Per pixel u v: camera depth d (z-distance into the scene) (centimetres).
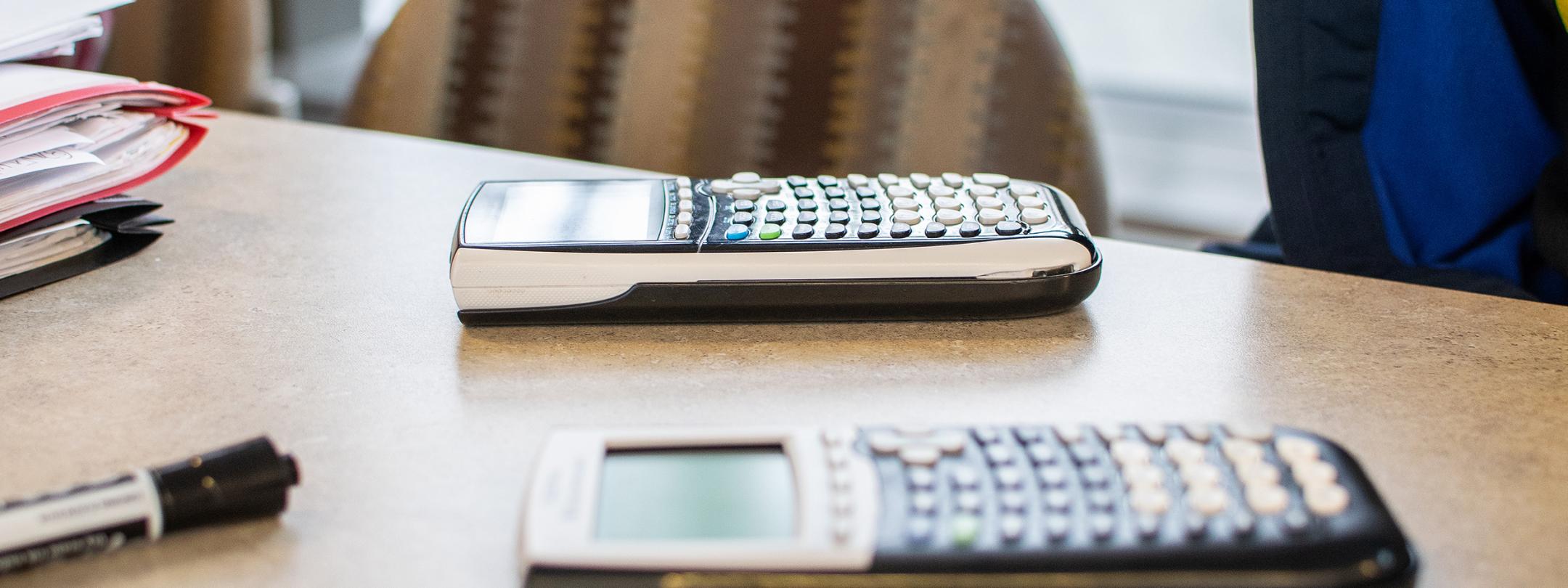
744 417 59
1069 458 53
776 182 70
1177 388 61
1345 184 78
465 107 117
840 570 50
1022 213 66
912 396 61
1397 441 58
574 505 52
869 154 111
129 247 71
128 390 61
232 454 54
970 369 62
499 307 64
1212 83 229
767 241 64
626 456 54
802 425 58
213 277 69
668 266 64
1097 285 66
